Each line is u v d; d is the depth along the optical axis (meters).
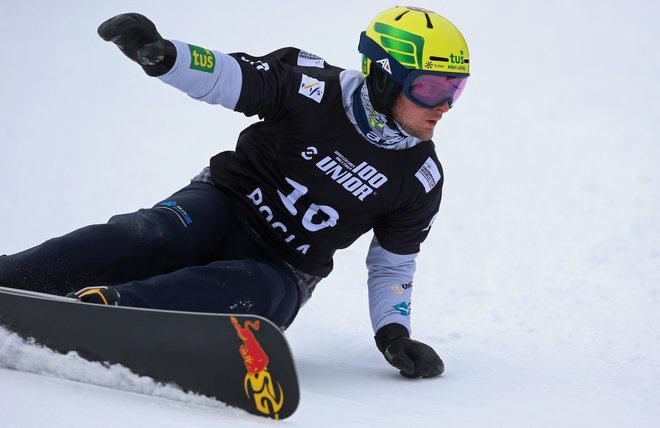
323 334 15.62
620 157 33.94
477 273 21.41
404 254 12.96
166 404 8.91
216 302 10.94
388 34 11.45
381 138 11.93
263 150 12.36
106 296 9.77
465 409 10.79
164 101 41.31
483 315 17.72
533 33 56.75
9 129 35.16
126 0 63.66
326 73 12.28
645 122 39.06
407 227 12.76
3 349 9.67
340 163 12.06
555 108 41.62
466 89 45.00
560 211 27.52
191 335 8.99
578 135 37.19
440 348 14.91
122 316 9.26
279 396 8.66
